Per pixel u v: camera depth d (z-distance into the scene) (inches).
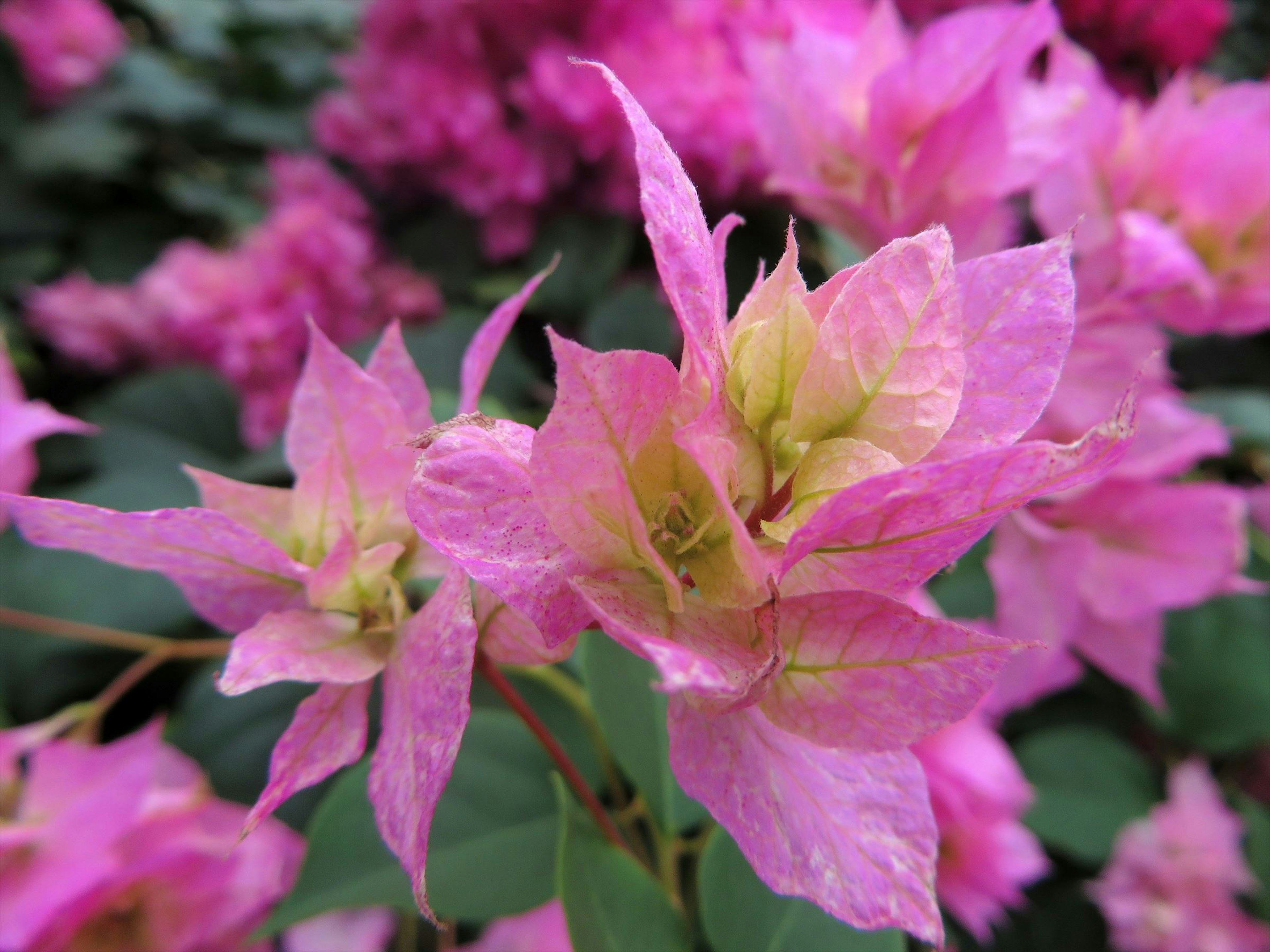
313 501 5.0
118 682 8.0
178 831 7.3
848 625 3.9
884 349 4.0
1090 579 8.9
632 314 12.1
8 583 10.1
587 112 11.9
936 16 13.9
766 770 4.1
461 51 13.0
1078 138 8.1
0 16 17.0
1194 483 10.0
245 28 19.6
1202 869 10.7
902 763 4.2
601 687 6.5
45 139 16.1
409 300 13.8
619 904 5.1
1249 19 21.6
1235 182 7.7
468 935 8.4
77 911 6.8
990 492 3.4
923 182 7.8
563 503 3.8
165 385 13.6
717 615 4.0
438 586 4.8
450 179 13.4
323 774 4.4
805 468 4.1
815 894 3.9
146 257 16.6
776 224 12.3
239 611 5.1
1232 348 15.0
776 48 8.8
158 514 4.4
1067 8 13.3
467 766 6.5
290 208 13.9
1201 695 11.1
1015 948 11.1
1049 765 11.2
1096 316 7.9
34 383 15.1
